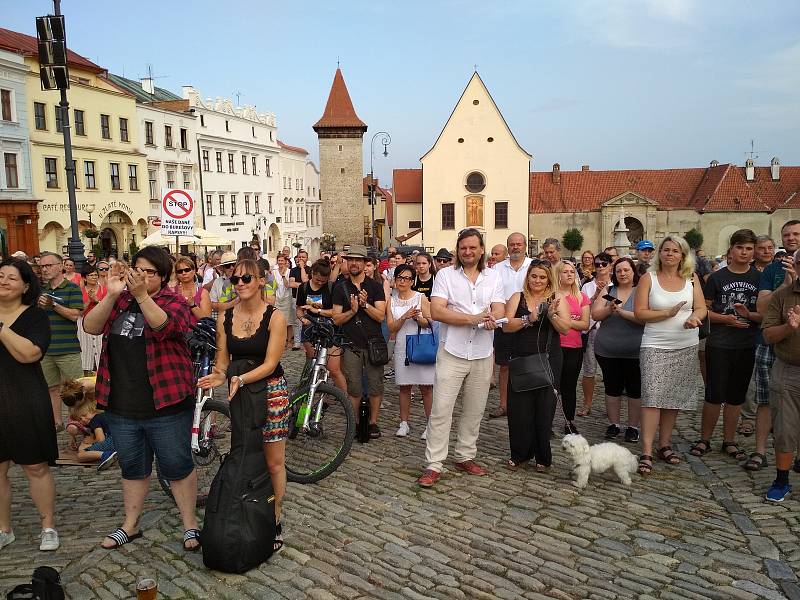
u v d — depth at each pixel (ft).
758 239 22.34
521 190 178.60
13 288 14.40
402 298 24.35
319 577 13.74
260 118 196.44
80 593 13.23
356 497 18.16
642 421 20.45
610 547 15.06
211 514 13.84
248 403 14.08
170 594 13.17
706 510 17.19
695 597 12.96
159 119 147.43
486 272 19.47
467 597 13.06
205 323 19.11
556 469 20.54
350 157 216.54
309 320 25.59
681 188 184.85
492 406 29.09
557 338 21.39
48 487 15.03
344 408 19.63
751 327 20.89
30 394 14.61
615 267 23.16
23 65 109.09
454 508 17.38
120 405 14.49
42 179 113.80
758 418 20.54
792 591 13.12
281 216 212.84
